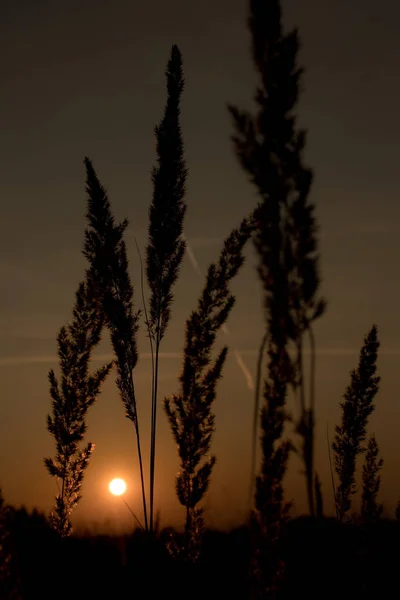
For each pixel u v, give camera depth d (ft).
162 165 2.91
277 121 2.04
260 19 2.08
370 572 2.25
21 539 2.36
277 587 2.12
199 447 2.61
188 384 2.64
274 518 2.11
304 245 2.00
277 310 1.99
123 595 2.35
